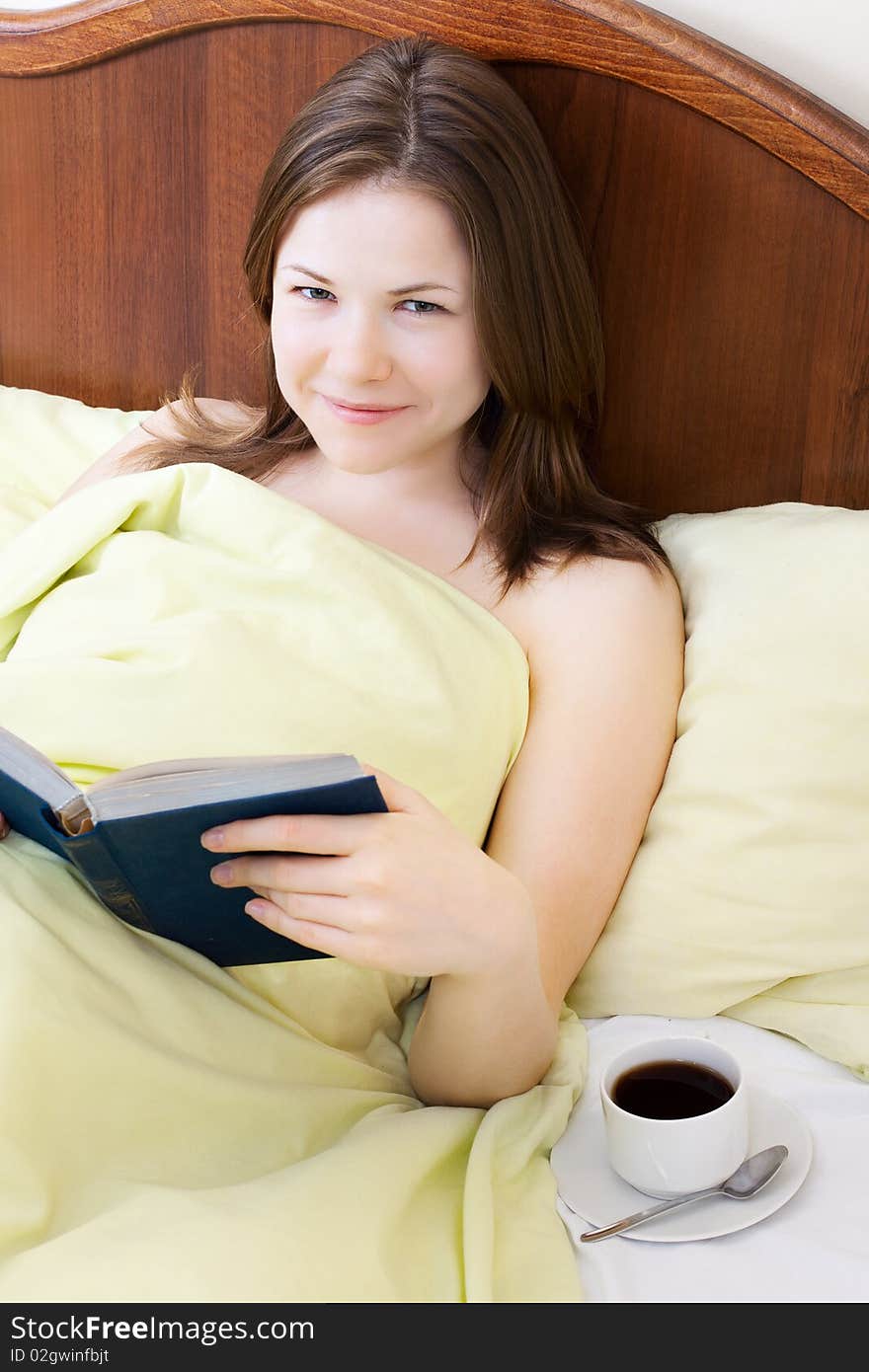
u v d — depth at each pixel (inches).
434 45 43.8
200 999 35.3
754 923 41.1
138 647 39.6
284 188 42.2
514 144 42.6
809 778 40.9
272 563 42.3
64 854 34.9
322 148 41.1
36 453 58.7
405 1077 40.3
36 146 59.5
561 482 46.3
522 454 45.8
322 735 38.5
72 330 61.7
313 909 30.3
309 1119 35.1
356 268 41.1
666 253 49.0
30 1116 31.1
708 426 50.4
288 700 38.6
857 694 40.9
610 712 41.7
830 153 45.3
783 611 42.7
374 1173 32.1
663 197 48.4
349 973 38.9
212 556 42.4
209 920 33.4
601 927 41.4
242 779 28.4
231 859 30.2
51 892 34.7
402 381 42.6
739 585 44.3
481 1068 36.2
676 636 44.4
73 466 58.1
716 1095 34.2
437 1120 35.3
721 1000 41.7
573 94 48.4
